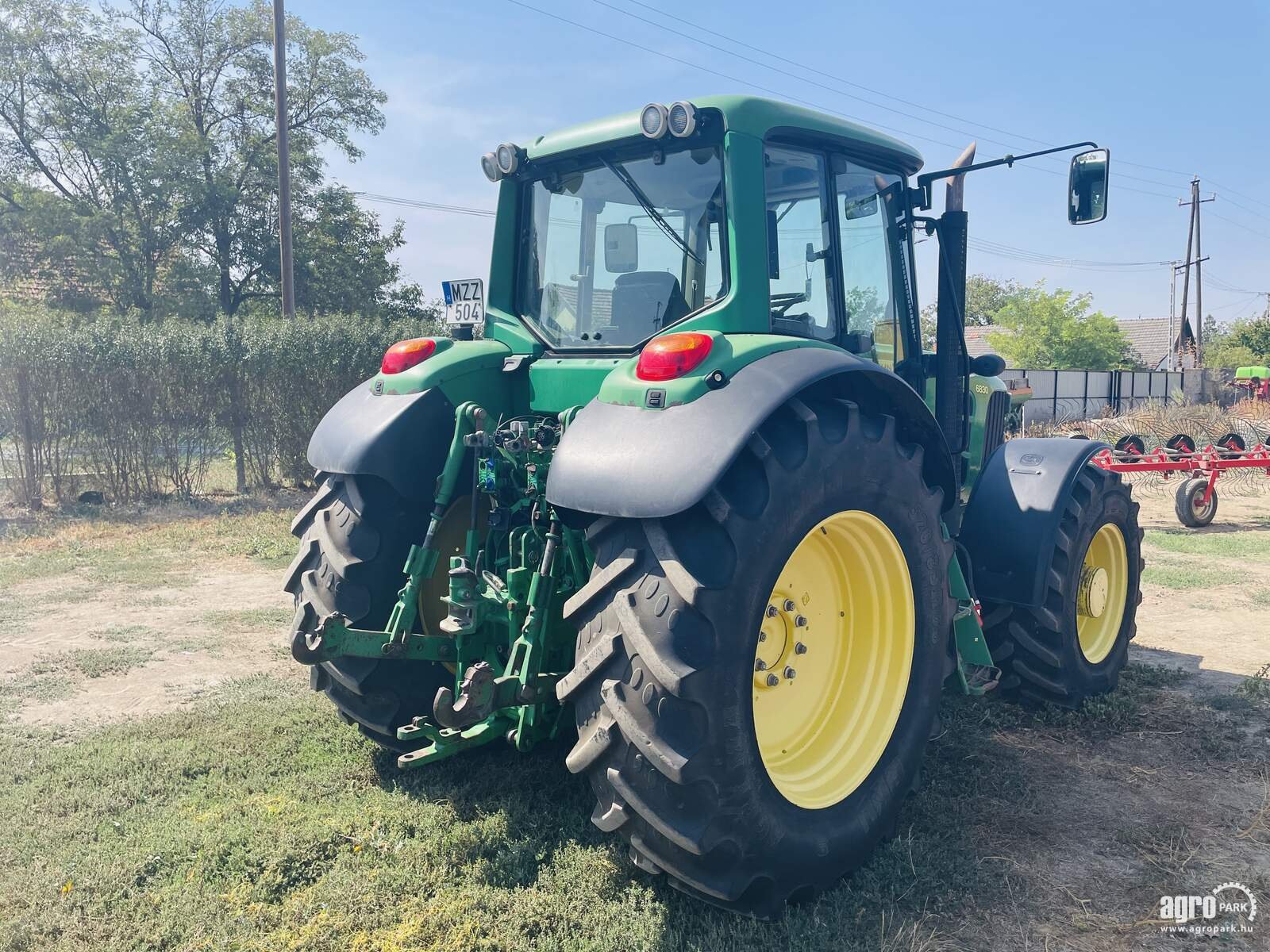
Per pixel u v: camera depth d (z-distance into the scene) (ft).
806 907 8.91
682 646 7.82
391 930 8.36
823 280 11.66
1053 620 13.56
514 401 11.96
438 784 11.26
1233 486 43.01
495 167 12.42
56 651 17.21
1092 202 12.05
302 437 40.16
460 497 11.55
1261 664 17.01
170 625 19.06
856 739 9.84
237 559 25.98
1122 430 50.44
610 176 11.36
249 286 94.12
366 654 9.87
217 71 91.15
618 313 11.22
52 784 11.25
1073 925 8.75
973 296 240.53
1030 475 14.03
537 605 9.36
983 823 10.71
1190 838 10.43
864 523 9.52
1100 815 10.98
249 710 13.87
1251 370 109.19
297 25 91.40
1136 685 15.42
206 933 8.31
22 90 85.51
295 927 8.38
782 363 8.87
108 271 82.99
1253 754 12.75
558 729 10.00
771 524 8.27
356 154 97.19
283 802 10.76
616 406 8.90
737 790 8.00
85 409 35.19
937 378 13.89
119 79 86.94
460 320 12.79
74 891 8.86
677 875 8.13
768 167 10.79
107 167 84.12
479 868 9.37
